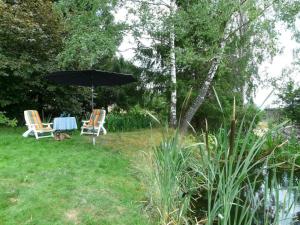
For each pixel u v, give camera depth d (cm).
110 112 1847
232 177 317
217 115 1566
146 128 1506
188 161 509
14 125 1352
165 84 1628
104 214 519
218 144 371
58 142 1040
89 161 817
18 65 1270
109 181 674
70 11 1367
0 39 1330
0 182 607
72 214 507
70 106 1602
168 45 1398
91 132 1239
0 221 466
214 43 1147
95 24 1076
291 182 319
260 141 315
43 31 1363
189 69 1553
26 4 1388
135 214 531
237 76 1634
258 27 1166
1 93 1381
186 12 1116
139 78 1691
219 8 1066
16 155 841
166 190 488
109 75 998
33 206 513
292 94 1553
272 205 355
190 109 1258
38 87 1488
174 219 484
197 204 536
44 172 690
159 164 526
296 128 1425
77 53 1111
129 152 971
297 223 390
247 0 1133
